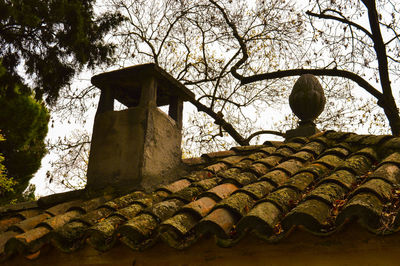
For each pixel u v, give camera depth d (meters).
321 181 3.15
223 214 2.80
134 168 4.38
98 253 3.13
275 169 3.81
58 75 10.54
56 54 10.32
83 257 3.20
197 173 4.46
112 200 3.91
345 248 2.35
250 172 3.96
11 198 15.98
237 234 2.62
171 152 4.83
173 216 3.05
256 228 2.56
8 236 3.69
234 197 3.07
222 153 5.12
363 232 2.32
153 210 3.29
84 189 4.55
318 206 2.60
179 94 5.20
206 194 3.41
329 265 2.38
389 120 11.27
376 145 4.01
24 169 15.95
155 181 4.44
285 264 2.51
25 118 15.12
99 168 4.59
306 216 2.43
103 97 4.99
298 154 4.17
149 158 4.46
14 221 4.28
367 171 3.49
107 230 3.13
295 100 5.23
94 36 11.12
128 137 4.56
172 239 2.77
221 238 2.64
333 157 3.92
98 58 11.14
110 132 4.69
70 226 3.34
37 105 15.33
